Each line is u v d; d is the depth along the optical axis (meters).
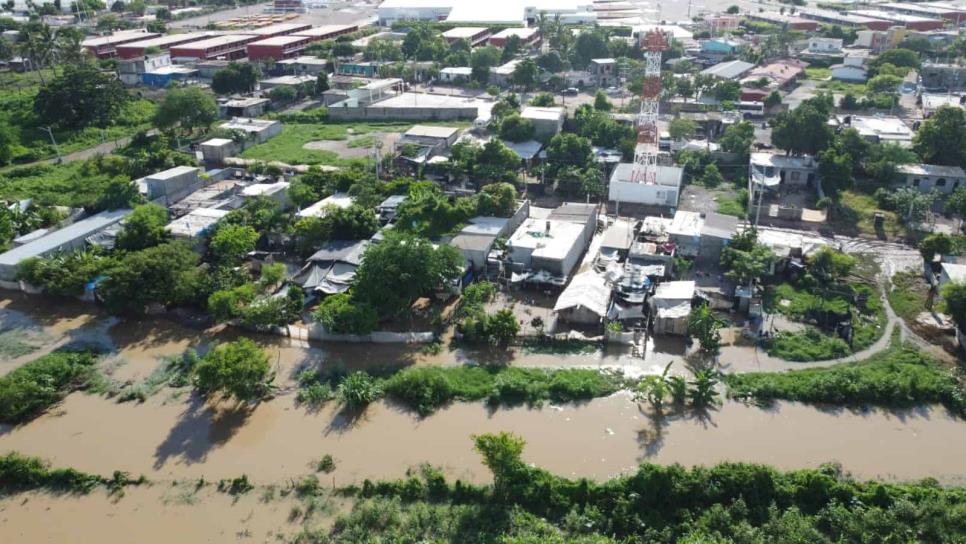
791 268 72.56
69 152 119.75
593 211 84.50
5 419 53.41
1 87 154.88
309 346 62.97
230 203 88.25
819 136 99.25
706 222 78.38
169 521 43.69
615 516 42.06
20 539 42.72
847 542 39.78
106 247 77.50
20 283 73.44
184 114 122.56
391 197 89.62
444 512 43.16
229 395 55.56
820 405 53.81
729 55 190.38
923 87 154.50
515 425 51.94
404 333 62.97
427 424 52.19
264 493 45.62
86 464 48.88
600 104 131.38
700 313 60.72
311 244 78.31
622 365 59.22
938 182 94.62
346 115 139.25
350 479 46.78
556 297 70.25
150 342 64.00
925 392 54.09
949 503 42.34
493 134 120.94
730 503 42.91
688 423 51.91
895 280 72.50
